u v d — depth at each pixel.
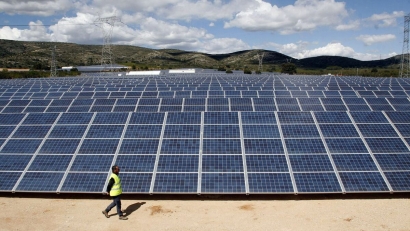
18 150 19.23
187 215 15.20
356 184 16.59
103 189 16.70
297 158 17.97
